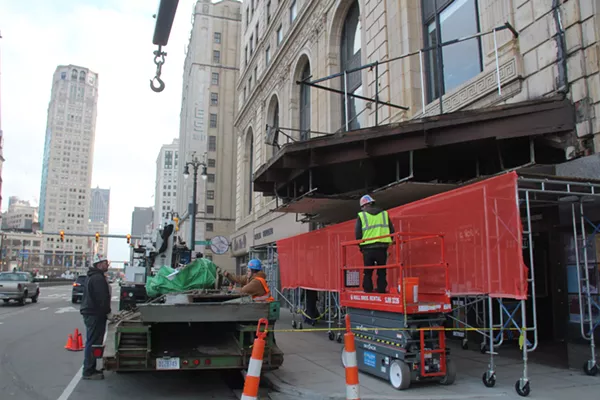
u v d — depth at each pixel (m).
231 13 63.16
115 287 53.84
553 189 6.86
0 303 23.09
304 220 16.53
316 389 6.49
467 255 7.01
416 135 9.18
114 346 6.41
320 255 12.37
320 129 18.97
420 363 6.41
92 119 152.25
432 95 12.71
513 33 9.18
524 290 5.85
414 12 13.29
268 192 14.73
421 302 6.62
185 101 72.75
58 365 8.52
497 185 6.37
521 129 8.14
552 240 8.24
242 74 35.75
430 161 10.74
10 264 100.12
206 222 56.66
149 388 6.95
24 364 8.60
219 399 6.39
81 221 142.38
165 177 134.62
